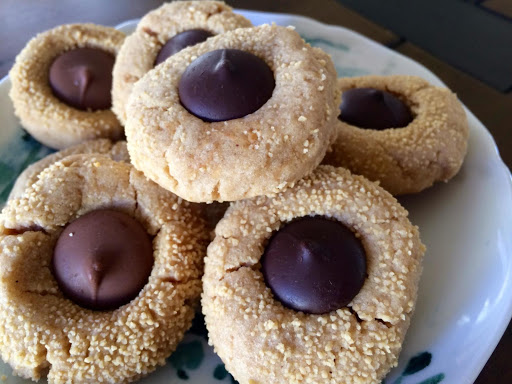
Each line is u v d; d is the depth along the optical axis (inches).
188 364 3.7
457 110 4.7
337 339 3.3
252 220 3.7
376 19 6.9
